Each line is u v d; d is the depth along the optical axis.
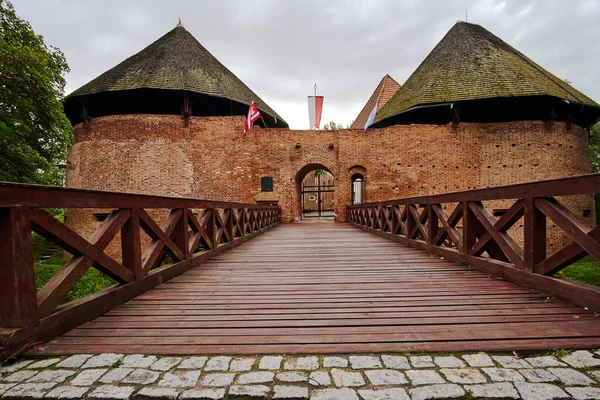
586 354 1.68
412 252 5.13
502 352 1.72
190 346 1.83
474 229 3.96
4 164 8.99
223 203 5.50
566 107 13.45
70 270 2.12
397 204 6.54
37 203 1.88
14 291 1.72
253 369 1.58
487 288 2.94
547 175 13.07
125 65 14.69
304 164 14.15
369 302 2.59
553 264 2.60
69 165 13.91
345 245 6.06
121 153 13.01
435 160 13.62
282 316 2.29
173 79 13.30
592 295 2.24
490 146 13.41
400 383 1.45
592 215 13.79
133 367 1.60
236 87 15.41
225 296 2.80
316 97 14.91
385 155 13.85
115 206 2.58
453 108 13.46
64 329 2.01
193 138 13.34
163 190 13.02
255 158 14.00
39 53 9.45
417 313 2.31
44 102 9.44
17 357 1.71
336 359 1.67
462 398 1.35
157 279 3.18
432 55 16.28
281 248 5.73
